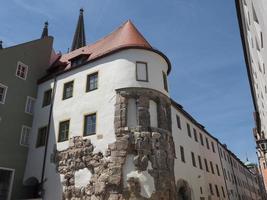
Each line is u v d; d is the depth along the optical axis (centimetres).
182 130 2914
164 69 2281
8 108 2284
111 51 2183
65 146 2084
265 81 1448
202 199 2805
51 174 2061
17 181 2164
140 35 2362
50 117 2327
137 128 1861
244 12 1532
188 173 2664
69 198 1875
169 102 2166
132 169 1748
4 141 2172
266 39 1008
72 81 2352
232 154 5347
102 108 2028
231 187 4366
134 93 1978
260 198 7381
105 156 1844
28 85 2527
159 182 1745
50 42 2934
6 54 2392
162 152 1856
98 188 1761
